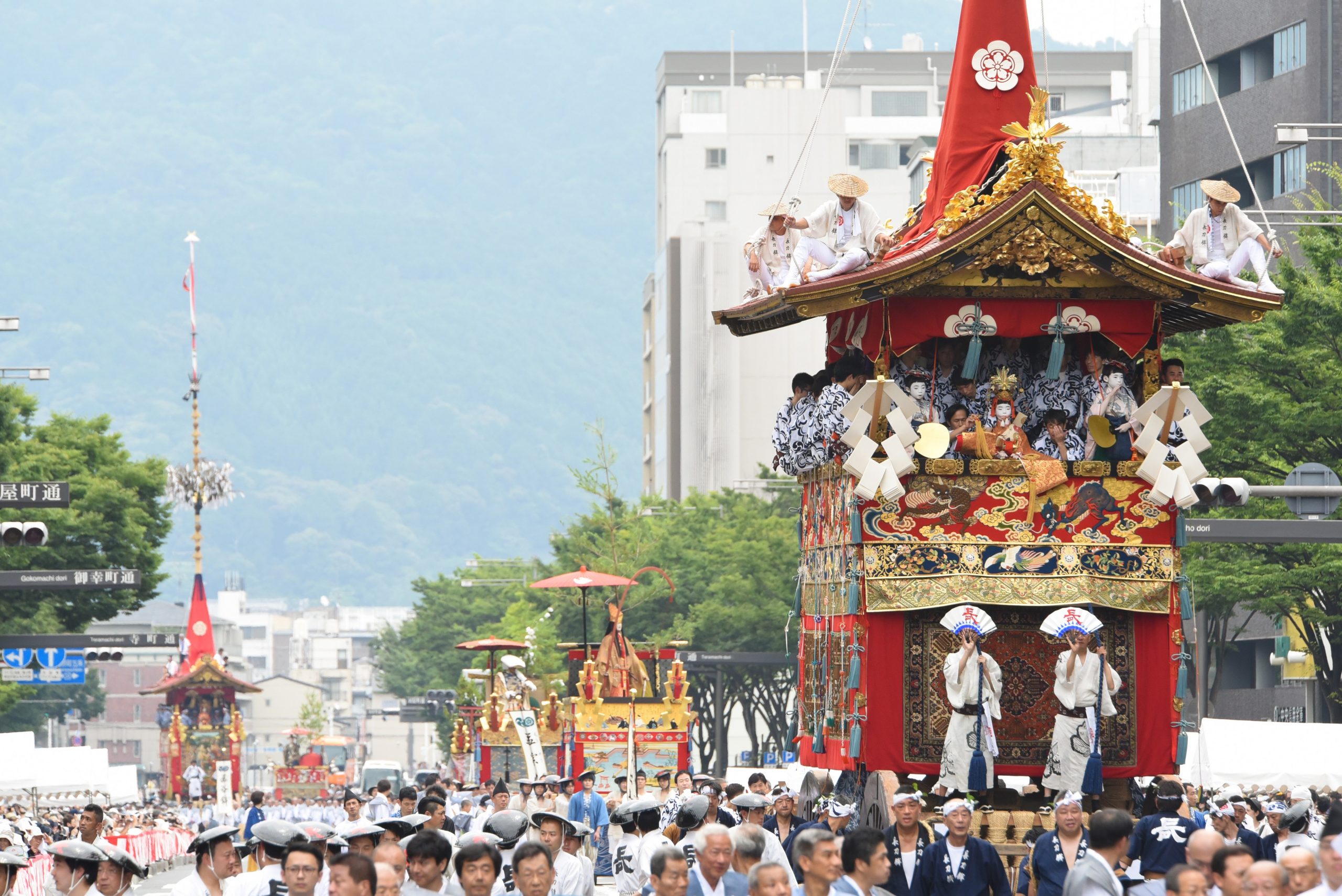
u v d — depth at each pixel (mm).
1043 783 48969
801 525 56156
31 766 127375
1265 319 114062
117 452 197875
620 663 127250
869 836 36344
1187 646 49500
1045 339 52812
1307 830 52438
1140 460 50125
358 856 33938
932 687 49031
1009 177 47875
